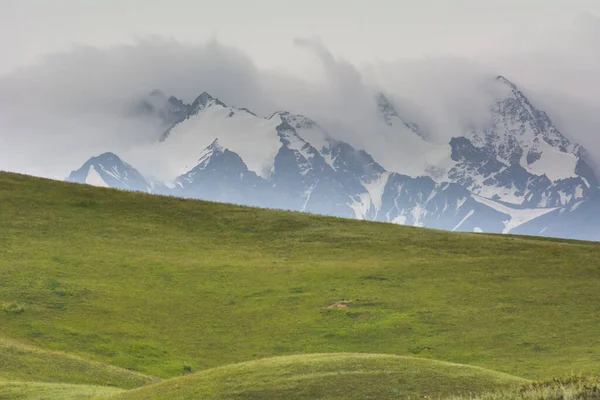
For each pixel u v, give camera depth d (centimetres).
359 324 11362
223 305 12369
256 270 13988
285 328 11406
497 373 6138
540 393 4809
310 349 10675
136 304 12206
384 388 5628
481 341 10550
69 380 8669
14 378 8344
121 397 6247
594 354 9788
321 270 13875
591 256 14488
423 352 10306
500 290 12550
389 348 10538
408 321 11350
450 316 11488
